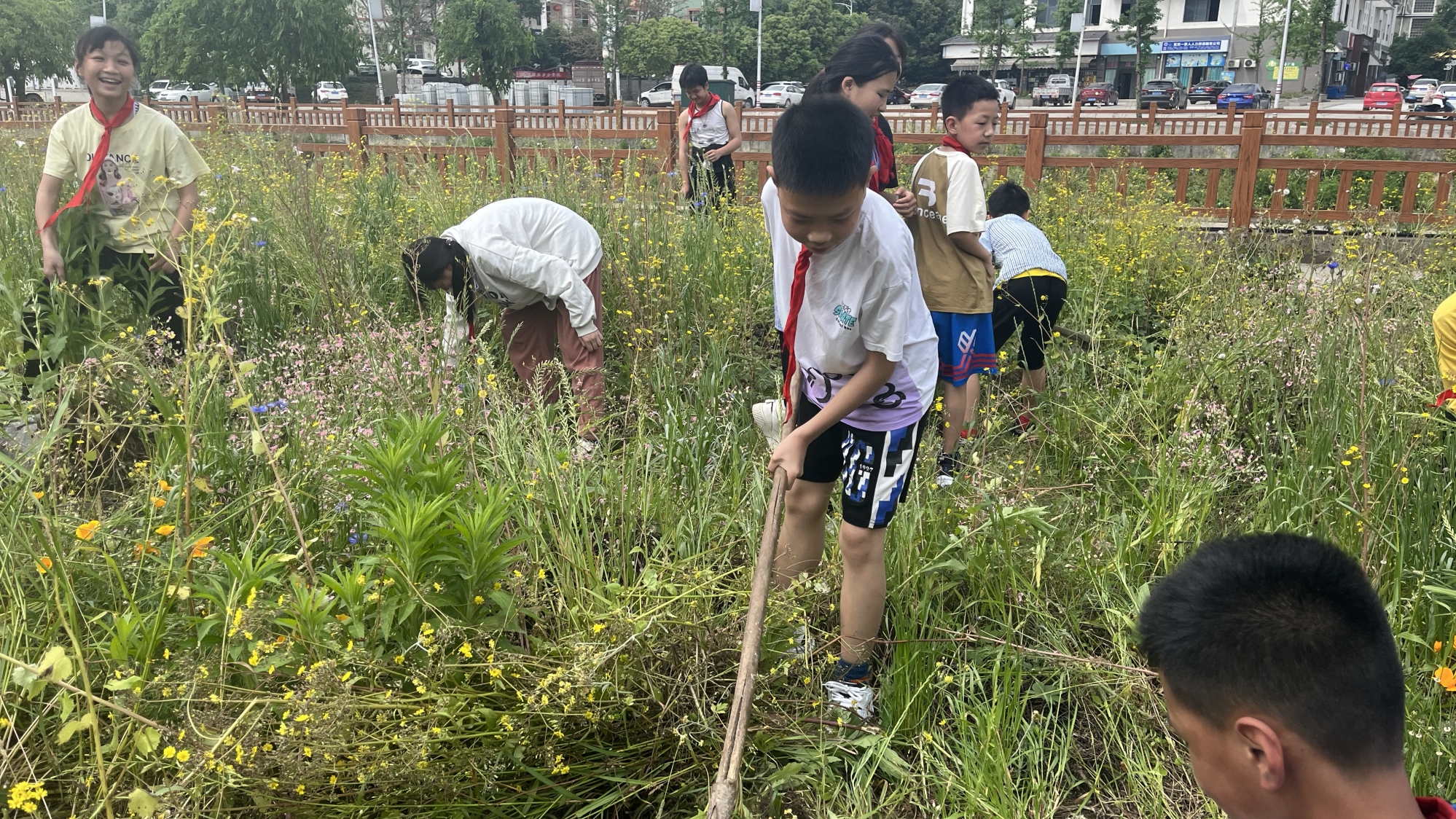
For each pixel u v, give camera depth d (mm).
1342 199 10305
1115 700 2771
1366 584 1316
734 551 3354
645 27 54688
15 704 2176
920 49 66000
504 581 2602
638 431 3695
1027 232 5090
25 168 6023
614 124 12156
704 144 8875
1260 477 3949
